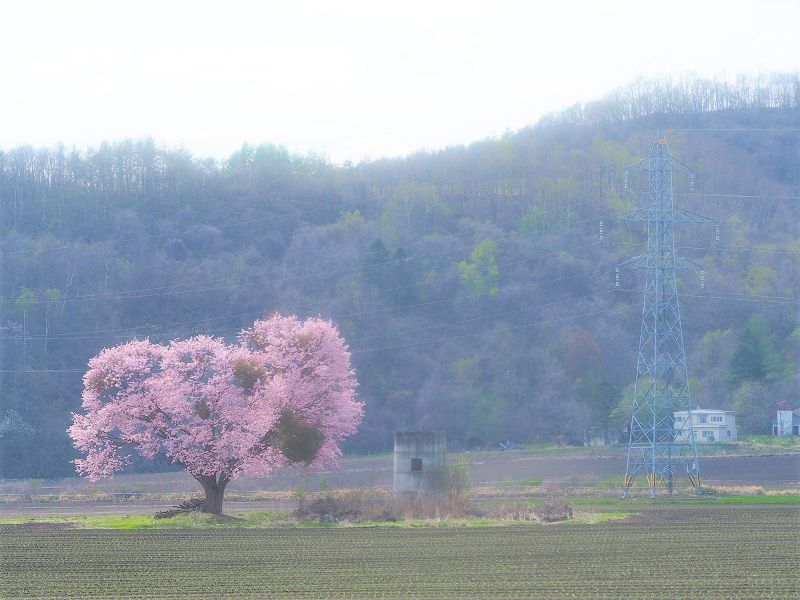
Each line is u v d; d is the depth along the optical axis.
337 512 80.81
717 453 155.62
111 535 70.38
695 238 197.62
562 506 81.69
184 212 198.50
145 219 193.62
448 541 65.81
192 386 84.50
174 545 64.44
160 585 49.62
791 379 175.25
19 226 184.38
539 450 159.38
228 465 83.44
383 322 180.00
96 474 86.56
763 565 54.69
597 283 192.38
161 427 84.06
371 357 175.88
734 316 188.12
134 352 86.94
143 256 179.75
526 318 186.12
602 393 164.62
